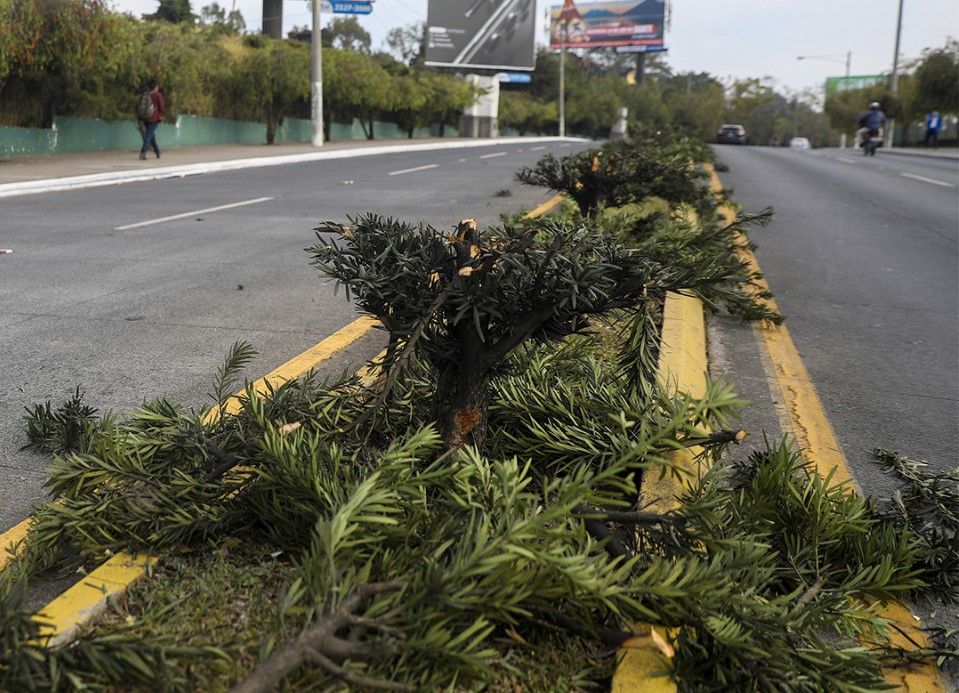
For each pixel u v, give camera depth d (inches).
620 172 307.9
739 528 98.3
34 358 202.5
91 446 110.4
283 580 92.0
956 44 2049.7
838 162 1232.2
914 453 160.1
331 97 1517.0
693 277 123.0
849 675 81.2
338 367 195.8
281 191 622.5
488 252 100.5
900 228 486.3
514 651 84.3
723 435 101.1
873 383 203.5
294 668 69.7
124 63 983.0
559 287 99.5
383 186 661.3
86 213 484.4
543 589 79.4
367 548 84.8
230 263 330.0
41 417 146.5
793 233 454.9
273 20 1852.9
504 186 656.4
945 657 92.4
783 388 196.4
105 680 70.7
